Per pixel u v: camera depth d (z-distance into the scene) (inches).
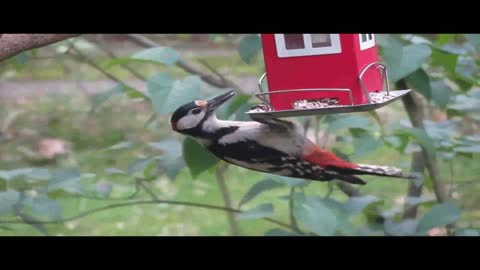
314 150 260.8
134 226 617.9
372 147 308.2
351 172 254.5
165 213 645.9
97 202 642.8
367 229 328.2
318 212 287.7
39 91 982.4
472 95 347.6
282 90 262.5
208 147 271.4
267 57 263.0
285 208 601.6
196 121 268.7
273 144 261.9
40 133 871.7
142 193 633.6
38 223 312.0
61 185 312.0
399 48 288.8
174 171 308.5
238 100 283.3
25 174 310.0
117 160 762.2
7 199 297.0
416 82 311.7
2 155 807.7
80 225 611.5
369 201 303.7
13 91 987.3
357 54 258.5
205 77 364.2
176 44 555.2
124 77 892.6
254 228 576.1
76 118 912.3
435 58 319.0
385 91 286.4
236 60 561.3
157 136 812.6
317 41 258.1
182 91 270.7
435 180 354.3
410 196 367.2
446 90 326.3
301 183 284.2
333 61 258.1
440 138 335.9
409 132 306.0
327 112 248.1
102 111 909.8
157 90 271.4
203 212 647.8
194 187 686.5
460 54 313.6
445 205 304.3
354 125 308.7
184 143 288.0
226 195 423.2
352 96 258.2
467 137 339.3
